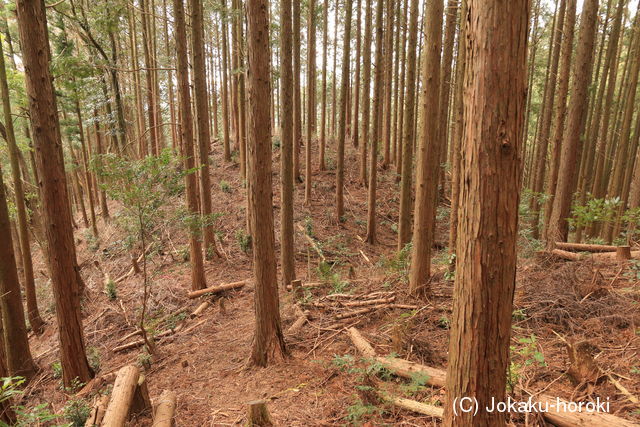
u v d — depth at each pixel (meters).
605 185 14.02
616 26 10.82
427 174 5.30
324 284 7.64
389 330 4.79
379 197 14.56
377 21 10.78
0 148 11.02
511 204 1.77
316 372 4.27
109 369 5.86
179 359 5.59
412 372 3.66
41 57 4.68
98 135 13.66
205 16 14.04
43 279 12.15
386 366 3.82
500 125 1.70
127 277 9.81
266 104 4.29
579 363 3.21
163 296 8.20
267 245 4.52
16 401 5.62
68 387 5.21
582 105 6.64
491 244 1.79
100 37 12.30
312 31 14.45
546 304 4.58
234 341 5.82
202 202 9.63
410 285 5.71
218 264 9.91
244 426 3.53
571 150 6.76
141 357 5.61
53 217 5.00
